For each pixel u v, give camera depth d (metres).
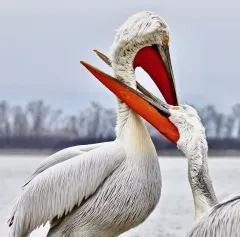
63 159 12.91
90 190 12.42
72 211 12.61
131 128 12.57
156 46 12.76
